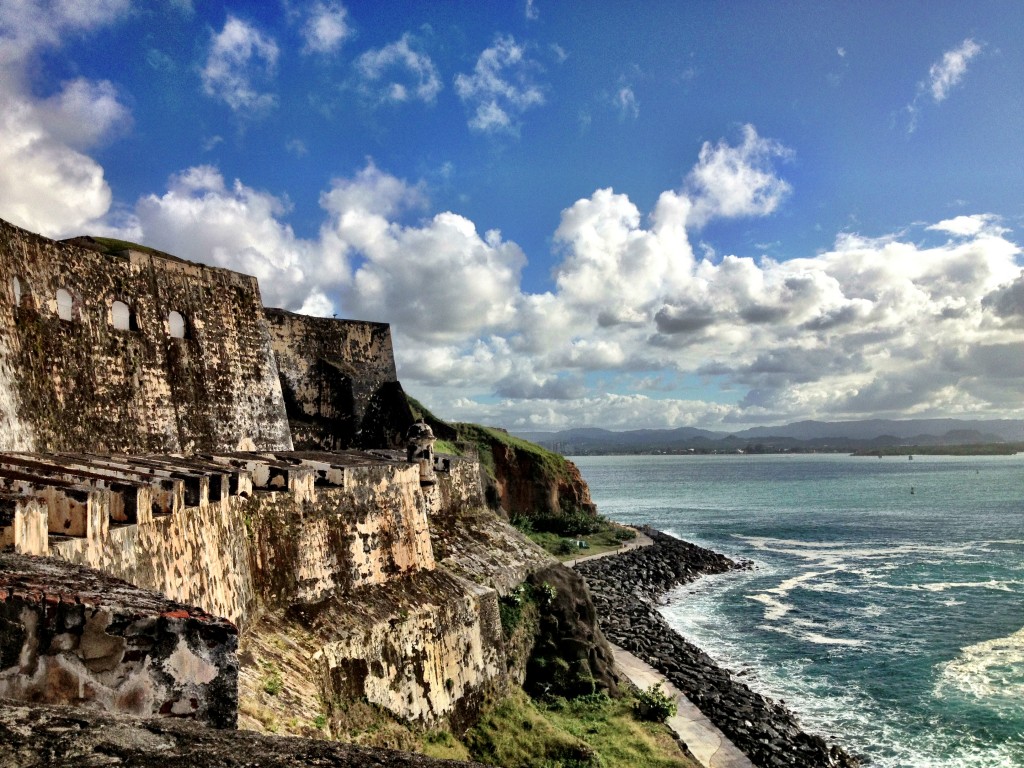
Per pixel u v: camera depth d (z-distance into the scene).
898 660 44.41
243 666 17.42
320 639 21.17
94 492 12.44
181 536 15.98
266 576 20.73
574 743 27.67
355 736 20.56
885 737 34.16
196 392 26.45
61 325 20.95
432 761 5.01
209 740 4.93
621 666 42.22
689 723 34.41
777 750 31.86
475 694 28.11
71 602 7.05
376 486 26.86
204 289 28.17
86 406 21.14
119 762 4.38
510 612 34.91
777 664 44.50
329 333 47.16
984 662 43.62
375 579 25.75
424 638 25.64
